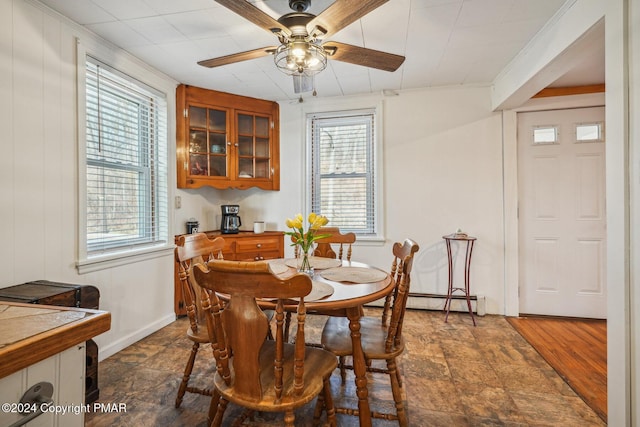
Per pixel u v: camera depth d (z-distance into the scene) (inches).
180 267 64.7
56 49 73.8
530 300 119.3
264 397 45.1
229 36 84.4
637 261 51.8
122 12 73.2
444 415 63.1
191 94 118.2
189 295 65.2
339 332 66.6
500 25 79.3
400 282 60.1
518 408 65.1
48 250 72.4
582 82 108.8
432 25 79.0
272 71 106.3
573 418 62.0
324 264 83.2
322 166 138.7
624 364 53.7
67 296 62.9
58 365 27.0
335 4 51.6
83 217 80.3
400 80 115.6
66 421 27.6
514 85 99.6
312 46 62.9
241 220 143.9
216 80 113.9
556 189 116.6
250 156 131.9
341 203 136.8
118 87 92.4
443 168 123.3
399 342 61.6
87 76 83.3
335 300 52.6
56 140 74.1
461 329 106.0
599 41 68.7
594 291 114.9
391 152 127.6
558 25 74.9
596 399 67.9
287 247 137.2
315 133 138.9
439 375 77.8
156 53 93.5
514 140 117.0
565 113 115.2
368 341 62.6
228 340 44.7
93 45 83.1
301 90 83.1
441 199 123.7
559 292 117.3
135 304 97.0
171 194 113.3
